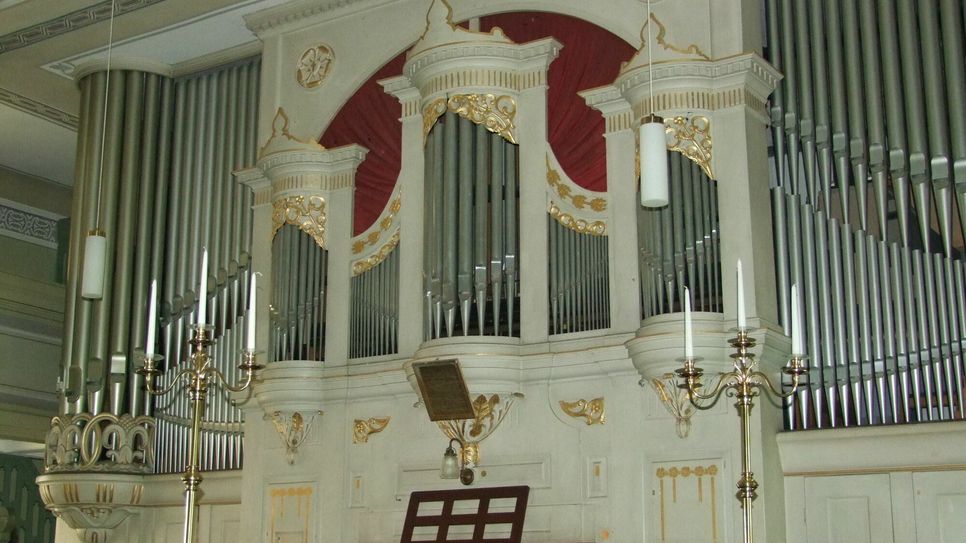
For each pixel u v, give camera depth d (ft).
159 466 41.37
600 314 32.42
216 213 43.04
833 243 31.17
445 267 33.50
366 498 35.09
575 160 34.22
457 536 32.96
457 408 32.76
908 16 31.89
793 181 32.35
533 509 32.22
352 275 36.99
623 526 30.78
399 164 37.83
